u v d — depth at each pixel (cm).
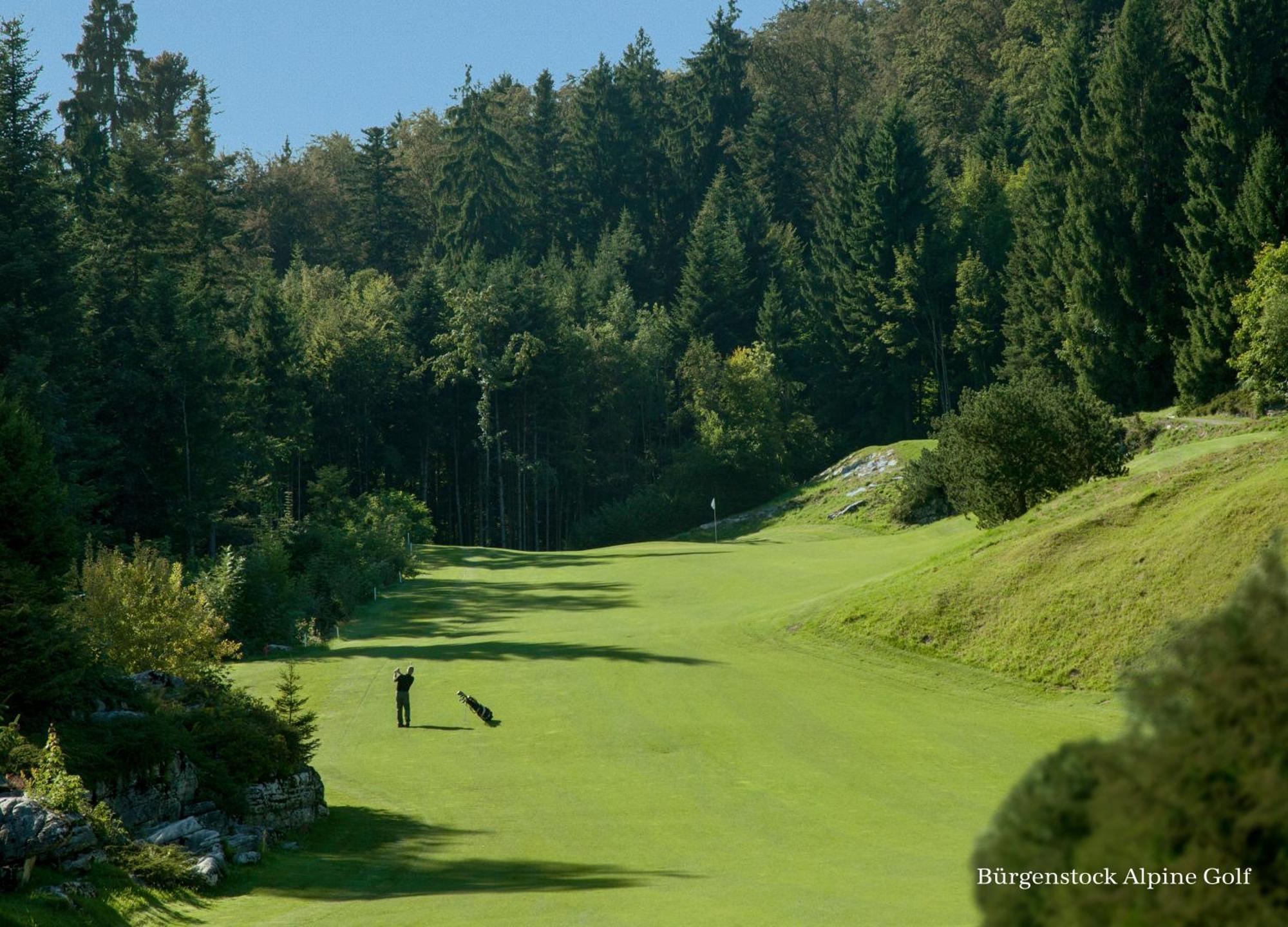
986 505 4291
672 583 5191
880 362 10150
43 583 2027
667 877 1452
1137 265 7019
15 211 5725
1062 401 4247
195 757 1748
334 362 9806
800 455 10300
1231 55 6569
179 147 9969
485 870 1554
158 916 1245
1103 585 3102
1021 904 458
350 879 1511
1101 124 7200
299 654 3916
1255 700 443
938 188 10181
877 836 1719
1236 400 6141
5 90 5778
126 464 6262
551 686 3180
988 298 9212
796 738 2517
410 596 5369
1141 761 451
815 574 4991
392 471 10212
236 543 6825
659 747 2467
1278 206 6225
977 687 2991
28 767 1434
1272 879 427
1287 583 471
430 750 2525
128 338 6838
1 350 5269
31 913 1106
